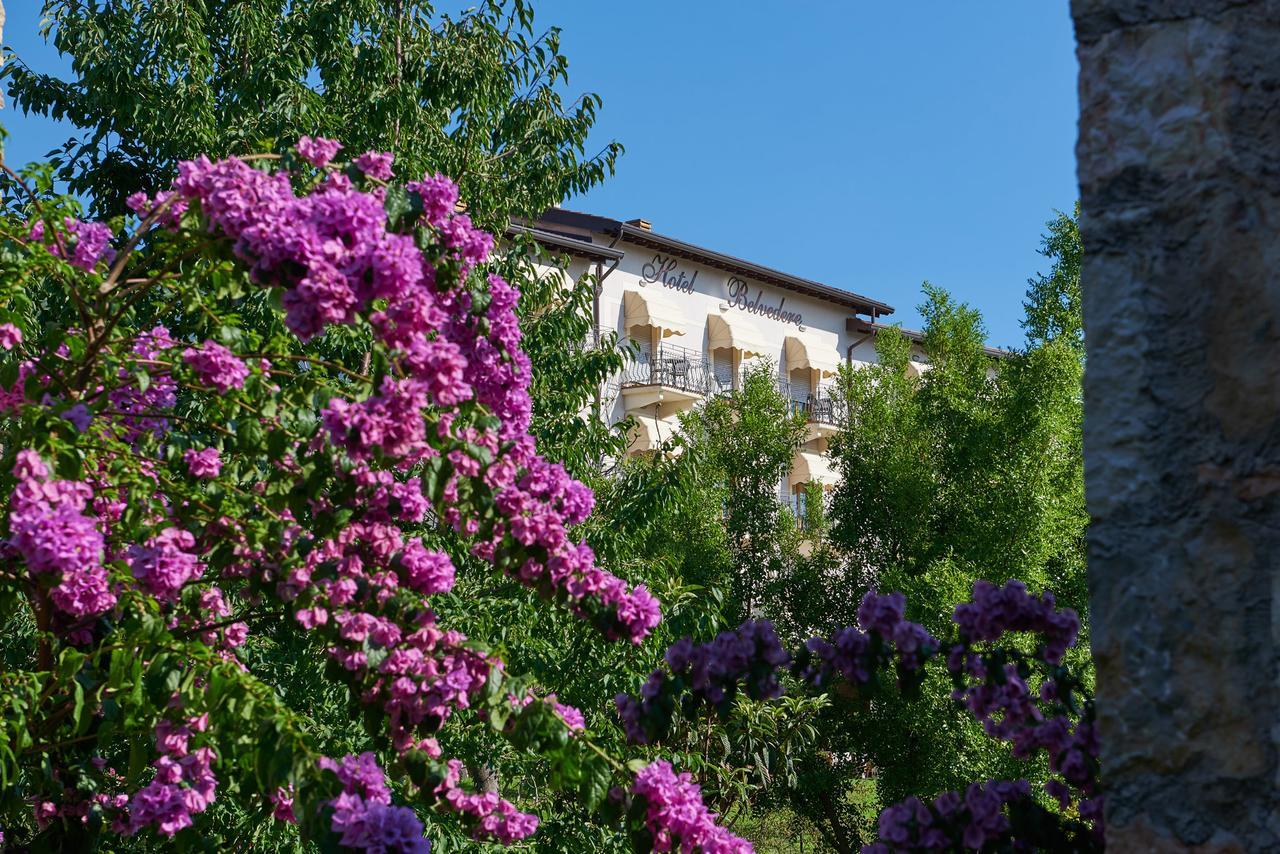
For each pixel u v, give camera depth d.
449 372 3.40
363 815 2.95
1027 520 16.44
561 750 3.55
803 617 17.95
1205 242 1.92
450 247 3.80
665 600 8.59
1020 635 10.72
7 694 3.48
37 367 3.77
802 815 16.14
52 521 3.17
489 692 3.63
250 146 10.05
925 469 17.64
